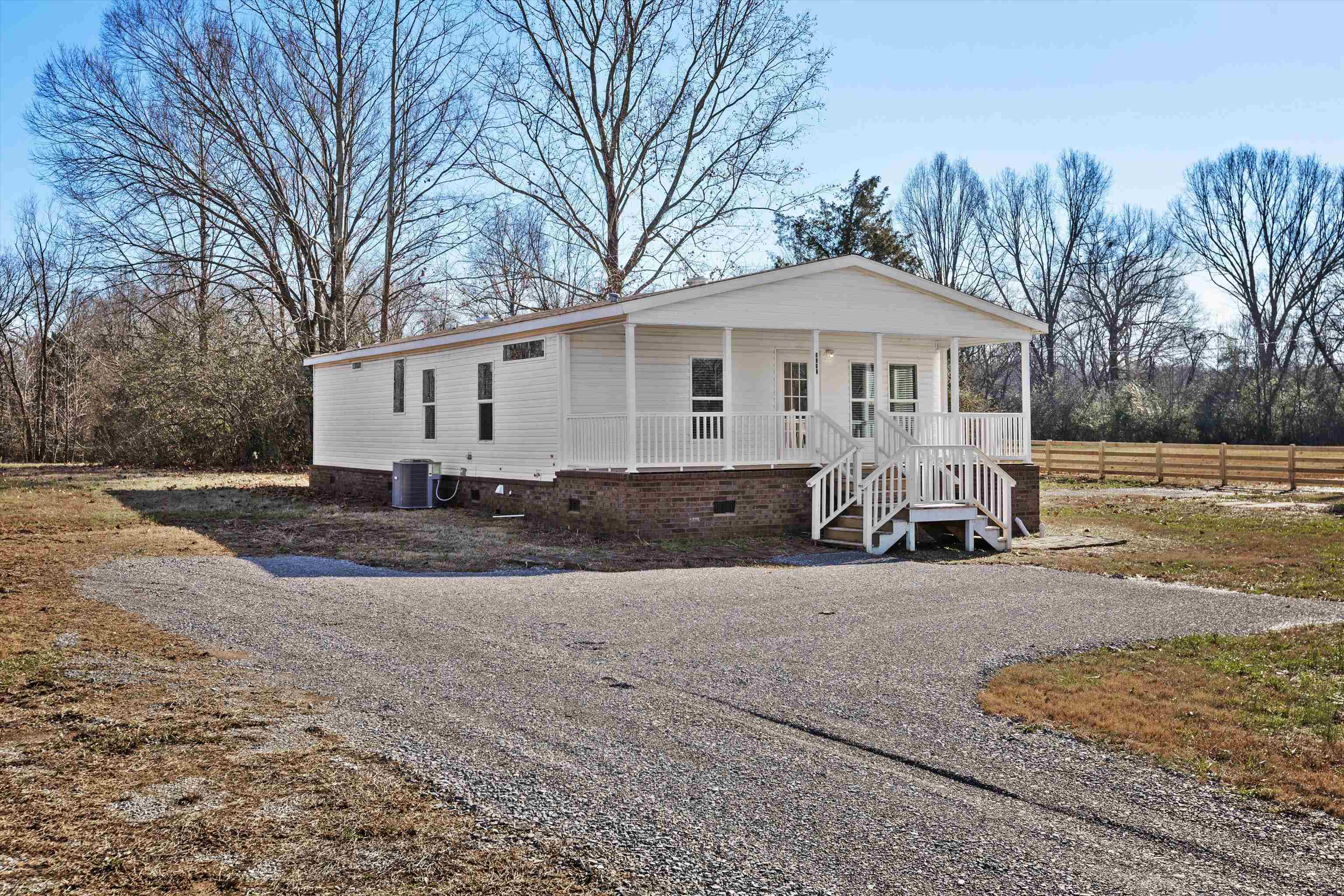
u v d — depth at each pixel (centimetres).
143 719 654
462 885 440
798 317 1784
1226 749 636
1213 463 3139
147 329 4166
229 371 3659
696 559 1462
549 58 3744
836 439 1812
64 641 856
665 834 497
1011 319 1970
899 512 1590
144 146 3544
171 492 2595
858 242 4500
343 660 832
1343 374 4431
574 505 1781
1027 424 1947
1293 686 779
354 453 2602
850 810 533
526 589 1192
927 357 2239
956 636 952
